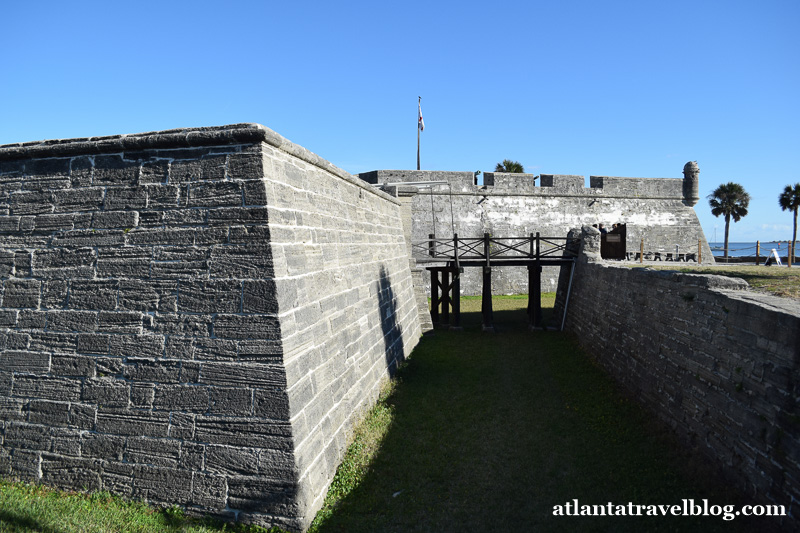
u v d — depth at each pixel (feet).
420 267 50.08
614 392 28.86
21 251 17.57
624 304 31.89
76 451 16.29
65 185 17.37
